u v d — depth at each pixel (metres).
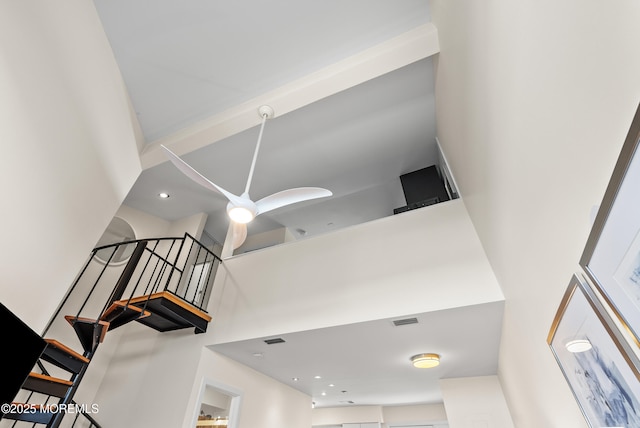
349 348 3.62
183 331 3.97
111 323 3.16
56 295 2.36
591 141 0.92
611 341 1.00
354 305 3.17
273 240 5.98
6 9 1.58
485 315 2.86
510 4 1.33
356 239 3.67
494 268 2.70
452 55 2.46
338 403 6.46
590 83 0.88
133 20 2.60
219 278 4.28
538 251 1.53
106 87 2.67
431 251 3.16
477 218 2.78
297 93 3.08
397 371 4.36
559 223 1.23
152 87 3.17
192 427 3.24
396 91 3.51
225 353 3.86
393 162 4.52
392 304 3.00
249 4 2.56
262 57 2.97
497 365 4.09
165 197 5.02
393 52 2.80
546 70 1.11
